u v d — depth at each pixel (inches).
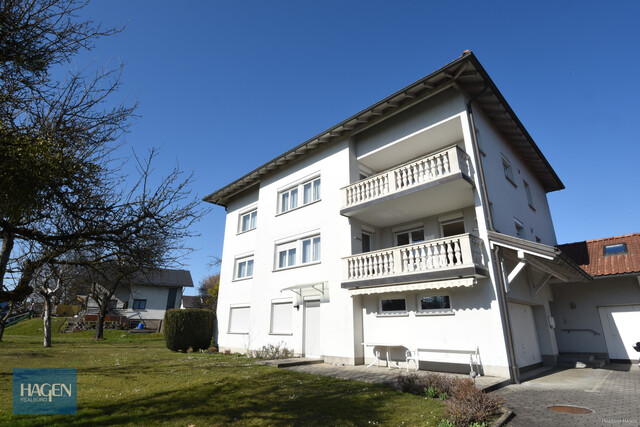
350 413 272.1
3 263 212.5
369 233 649.0
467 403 263.6
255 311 736.3
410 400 309.4
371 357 546.0
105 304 1144.2
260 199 810.8
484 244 471.8
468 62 486.9
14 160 175.5
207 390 333.1
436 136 576.1
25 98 194.2
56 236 220.7
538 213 755.4
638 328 596.1
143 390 331.0
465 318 465.1
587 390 371.2
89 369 454.9
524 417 273.6
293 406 287.9
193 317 788.0
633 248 626.8
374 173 697.6
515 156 705.6
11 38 182.9
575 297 661.3
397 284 504.7
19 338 1047.0
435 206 564.1
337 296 587.8
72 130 207.8
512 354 424.8
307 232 672.4
